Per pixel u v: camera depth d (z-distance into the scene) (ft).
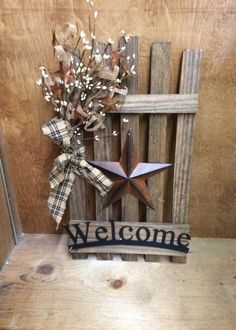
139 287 2.00
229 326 1.73
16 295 1.94
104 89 1.75
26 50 1.85
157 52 1.73
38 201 2.33
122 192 2.04
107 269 2.15
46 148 2.14
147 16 1.74
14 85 1.95
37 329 1.72
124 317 1.79
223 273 2.10
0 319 1.78
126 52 1.73
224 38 1.77
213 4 1.69
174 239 2.12
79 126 1.86
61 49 1.63
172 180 2.11
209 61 1.83
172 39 1.78
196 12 1.72
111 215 2.13
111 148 1.99
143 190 2.03
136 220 2.12
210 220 2.32
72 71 1.69
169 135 2.00
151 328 1.73
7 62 1.89
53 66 1.88
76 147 1.89
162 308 1.85
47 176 2.24
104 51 1.75
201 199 2.25
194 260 2.21
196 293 1.95
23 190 2.30
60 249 2.34
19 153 2.17
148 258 2.21
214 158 2.10
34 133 2.10
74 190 2.06
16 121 2.06
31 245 2.38
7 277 2.09
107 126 1.90
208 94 1.92
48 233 2.45
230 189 2.19
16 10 1.75
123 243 2.15
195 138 2.05
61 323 1.76
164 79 1.77
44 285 2.02
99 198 2.07
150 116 1.87
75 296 1.94
